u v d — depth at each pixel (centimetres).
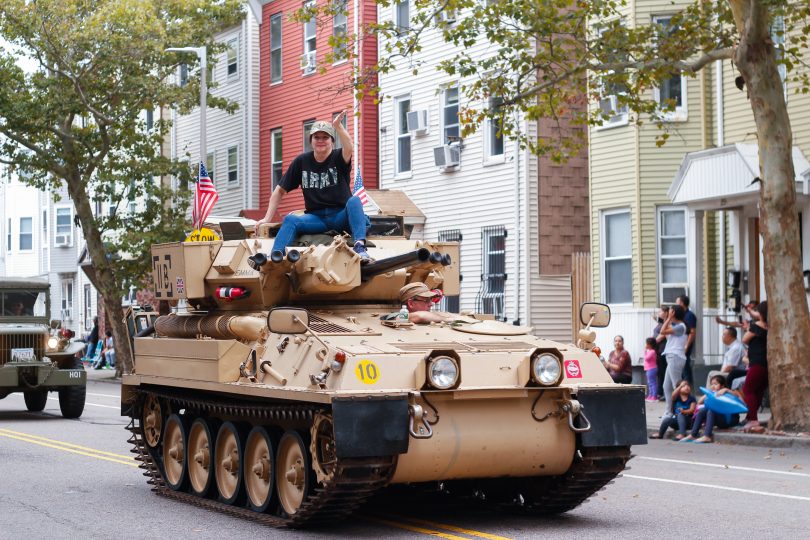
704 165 2152
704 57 1741
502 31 1834
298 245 1117
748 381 1750
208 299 1171
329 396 878
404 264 1032
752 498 1141
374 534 945
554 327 2642
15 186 5459
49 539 930
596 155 2525
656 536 927
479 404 947
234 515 1048
